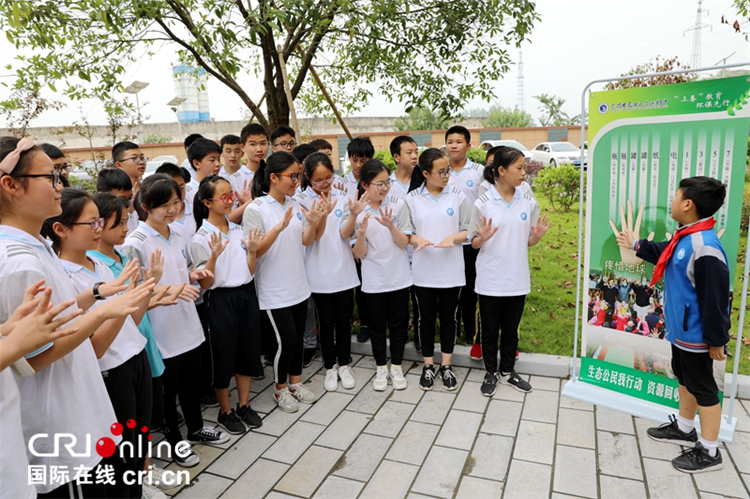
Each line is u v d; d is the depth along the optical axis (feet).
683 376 8.80
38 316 4.32
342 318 12.05
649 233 10.00
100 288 5.78
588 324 11.15
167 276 8.85
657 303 10.16
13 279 4.89
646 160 9.84
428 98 17.47
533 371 12.27
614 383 10.96
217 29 12.28
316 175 10.57
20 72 13.88
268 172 10.34
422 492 8.23
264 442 9.86
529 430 9.91
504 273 11.11
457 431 9.98
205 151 12.79
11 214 5.23
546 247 23.58
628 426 9.94
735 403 10.52
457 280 11.67
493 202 11.20
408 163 12.56
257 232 9.66
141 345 7.41
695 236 8.39
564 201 31.40
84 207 6.35
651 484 8.25
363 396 11.63
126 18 14.34
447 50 16.61
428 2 16.12
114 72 15.38
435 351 13.33
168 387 9.12
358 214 11.66
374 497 8.14
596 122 10.32
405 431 10.06
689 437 9.26
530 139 74.64
